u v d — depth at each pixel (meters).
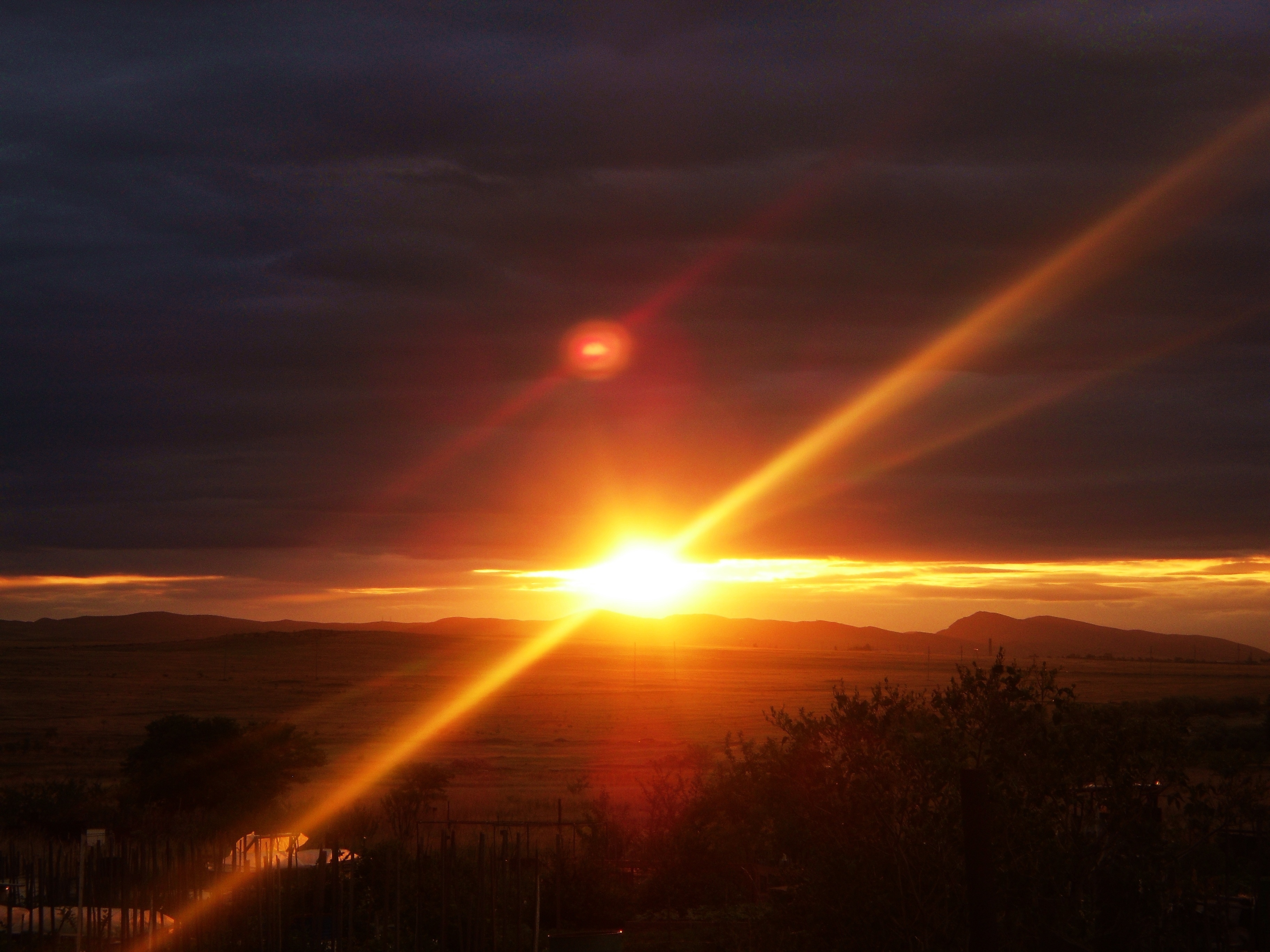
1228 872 9.17
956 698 9.77
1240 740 9.77
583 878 19.03
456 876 16.17
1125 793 9.38
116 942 15.24
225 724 49.16
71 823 35.50
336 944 14.72
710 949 13.31
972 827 7.24
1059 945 8.83
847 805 9.69
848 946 9.50
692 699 168.75
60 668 192.00
